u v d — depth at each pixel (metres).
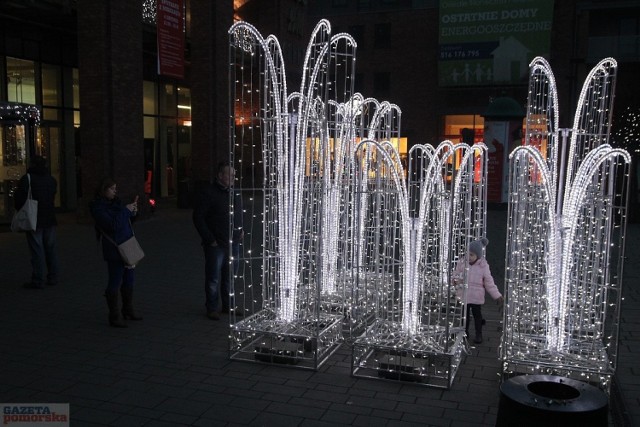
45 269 9.55
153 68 20.98
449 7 30.58
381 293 6.34
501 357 5.19
